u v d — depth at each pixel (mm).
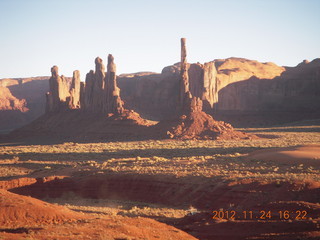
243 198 49688
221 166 73938
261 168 67312
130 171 71312
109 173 71188
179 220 40188
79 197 66188
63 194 67062
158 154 113062
